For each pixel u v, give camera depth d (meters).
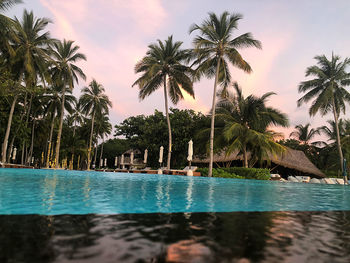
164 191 6.22
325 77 26.50
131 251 1.68
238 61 20.14
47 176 10.53
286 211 3.87
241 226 2.59
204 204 4.25
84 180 9.05
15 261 1.41
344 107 27.62
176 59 24.45
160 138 30.11
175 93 25.41
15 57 21.22
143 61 24.30
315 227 2.71
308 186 12.09
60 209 3.24
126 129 40.22
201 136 24.38
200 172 19.47
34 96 31.00
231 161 28.17
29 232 2.03
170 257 1.59
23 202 3.75
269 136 21.86
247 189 8.09
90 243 1.81
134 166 40.25
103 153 59.81
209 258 1.62
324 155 37.69
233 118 22.66
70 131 46.03
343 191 9.68
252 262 1.58
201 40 19.78
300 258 1.71
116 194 5.18
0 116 25.08
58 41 23.77
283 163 26.67
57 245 1.73
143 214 3.10
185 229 2.36
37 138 35.81
